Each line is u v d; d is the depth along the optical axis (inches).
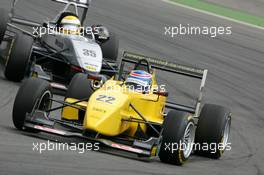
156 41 2679.6
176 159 1214.9
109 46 1987.0
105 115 1186.0
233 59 2652.6
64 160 1077.1
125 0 3390.7
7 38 1888.5
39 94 1222.9
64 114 1312.7
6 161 1003.3
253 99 2134.6
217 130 1344.7
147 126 1315.2
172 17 3191.4
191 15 3336.6
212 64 2501.2
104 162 1115.9
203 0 3801.7
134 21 2950.3
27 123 1210.0
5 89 1646.2
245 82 2342.5
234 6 3784.5
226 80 2314.2
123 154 1229.1
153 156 1197.1
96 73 1739.7
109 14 2994.6
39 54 1777.8
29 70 1831.9
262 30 3373.5
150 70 1342.3
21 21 1932.8
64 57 1769.2
